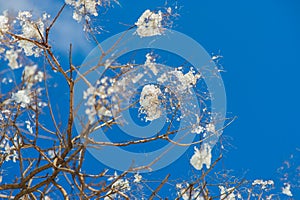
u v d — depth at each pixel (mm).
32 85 3566
